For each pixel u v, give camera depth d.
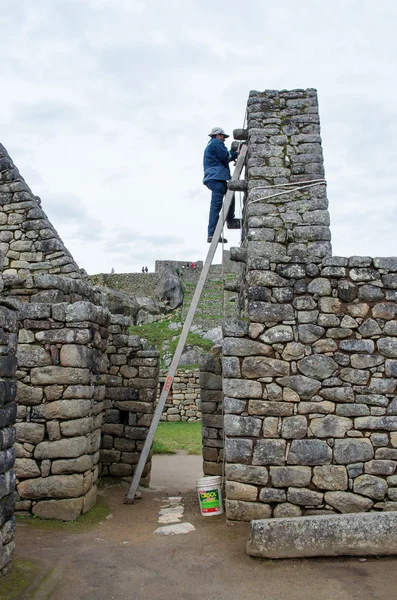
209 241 8.89
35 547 5.76
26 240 10.26
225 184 8.93
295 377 6.51
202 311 34.88
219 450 8.76
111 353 9.97
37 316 7.12
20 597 4.27
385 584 4.83
